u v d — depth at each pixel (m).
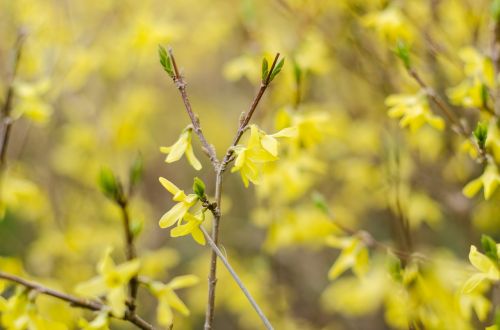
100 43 1.50
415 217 1.23
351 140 1.41
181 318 1.40
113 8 1.50
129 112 1.49
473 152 0.97
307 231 1.13
